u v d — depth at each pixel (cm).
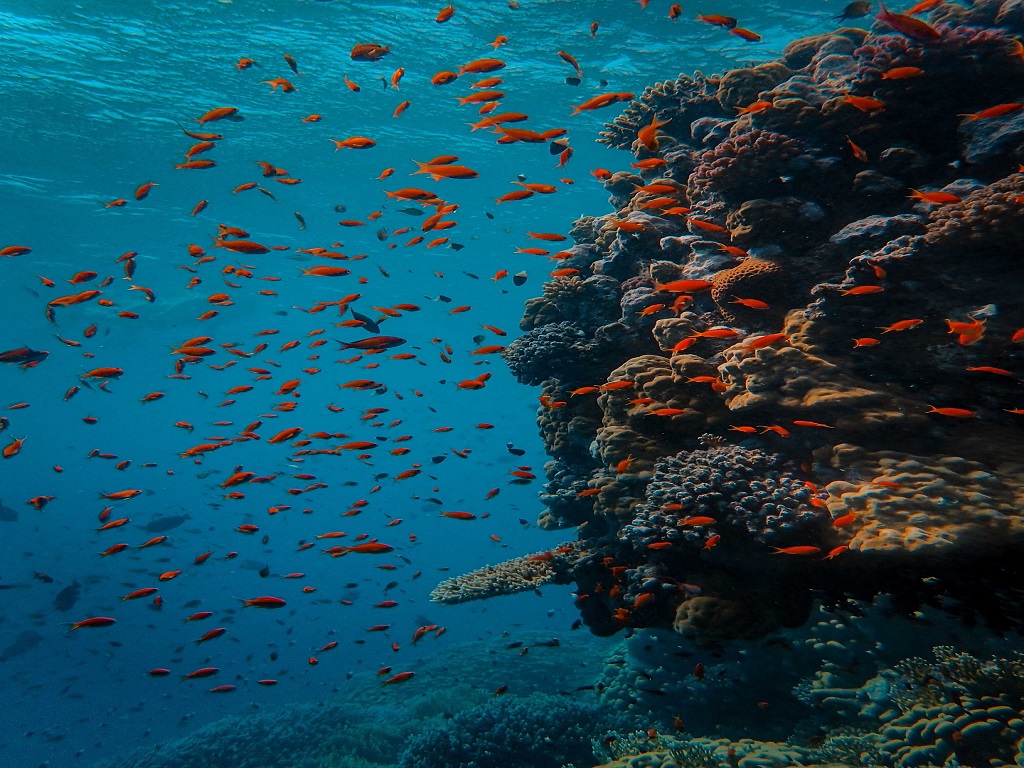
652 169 866
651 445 591
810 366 483
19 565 4434
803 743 598
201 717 2825
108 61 1647
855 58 716
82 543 4738
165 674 726
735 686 738
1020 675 454
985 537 365
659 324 613
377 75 1784
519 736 845
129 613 3972
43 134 1939
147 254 3089
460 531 6862
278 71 1745
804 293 546
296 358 6694
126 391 7062
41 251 2845
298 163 2312
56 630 3559
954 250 437
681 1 1419
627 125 908
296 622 4153
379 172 2408
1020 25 618
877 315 479
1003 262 432
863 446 462
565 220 2944
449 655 1941
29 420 8562
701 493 488
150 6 1465
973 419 459
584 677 1489
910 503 399
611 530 668
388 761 1254
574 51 1636
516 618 3928
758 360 492
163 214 2658
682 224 758
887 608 518
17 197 2331
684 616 496
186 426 1057
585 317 765
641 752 652
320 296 4272
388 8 1498
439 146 2222
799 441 495
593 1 1441
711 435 554
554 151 693
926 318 465
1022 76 530
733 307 569
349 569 5562
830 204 582
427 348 6750
